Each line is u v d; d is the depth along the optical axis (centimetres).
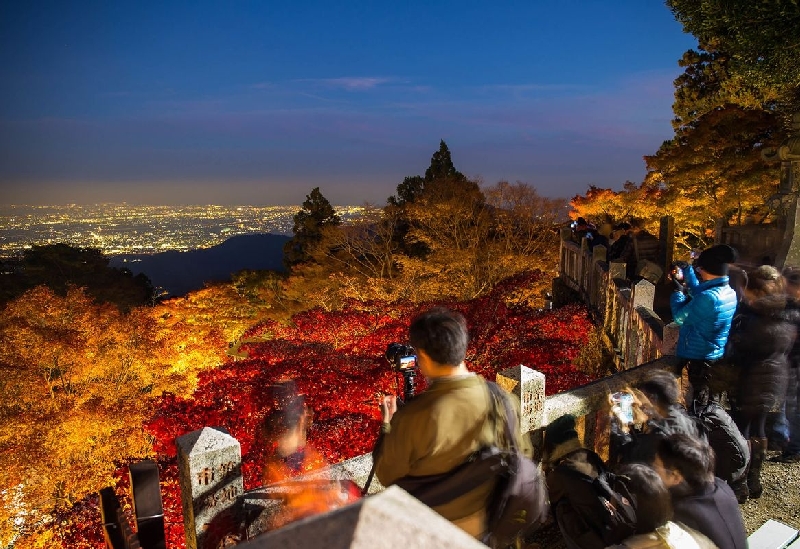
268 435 332
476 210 3162
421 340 235
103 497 291
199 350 1847
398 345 301
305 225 4581
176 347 1778
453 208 2997
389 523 68
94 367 1516
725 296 457
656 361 525
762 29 1065
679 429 321
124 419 1323
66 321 1611
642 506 265
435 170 4434
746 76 1229
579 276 1516
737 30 1124
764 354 441
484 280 2878
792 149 1048
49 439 1280
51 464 1266
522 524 236
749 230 1442
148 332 1627
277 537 68
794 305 469
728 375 456
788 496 462
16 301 1653
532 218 3169
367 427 753
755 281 457
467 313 1195
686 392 495
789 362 511
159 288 5756
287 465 329
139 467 278
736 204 1838
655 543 245
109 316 1641
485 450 226
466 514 225
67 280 4466
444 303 1329
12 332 1516
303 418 338
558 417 423
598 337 1061
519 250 3158
